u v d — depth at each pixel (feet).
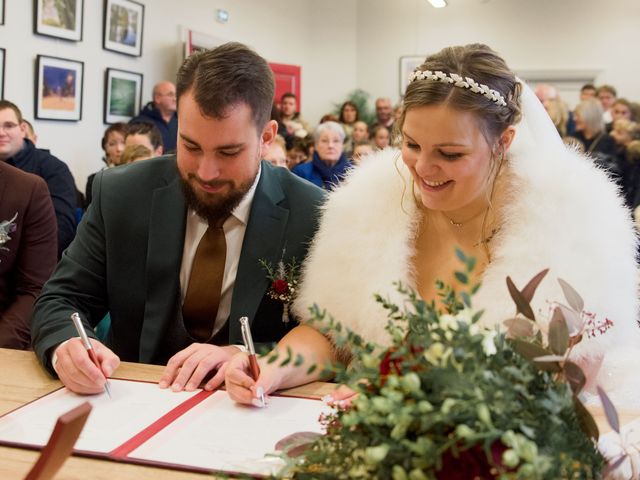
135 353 5.98
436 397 2.39
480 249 5.27
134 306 5.82
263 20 30.63
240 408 4.26
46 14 17.49
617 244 4.96
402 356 2.57
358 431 2.53
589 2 32.89
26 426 3.92
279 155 12.41
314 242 5.64
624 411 4.32
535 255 4.88
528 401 2.49
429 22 34.19
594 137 21.15
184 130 5.04
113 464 3.50
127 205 5.81
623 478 3.22
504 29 33.71
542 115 5.38
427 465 2.31
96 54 19.76
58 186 14.28
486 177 4.85
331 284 5.37
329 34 34.91
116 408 4.23
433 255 5.47
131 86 21.49
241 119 4.99
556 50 33.42
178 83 5.13
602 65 33.09
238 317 5.63
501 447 2.35
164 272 5.69
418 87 4.59
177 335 5.76
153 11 22.59
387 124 31.22
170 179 5.86
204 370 4.65
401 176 5.37
